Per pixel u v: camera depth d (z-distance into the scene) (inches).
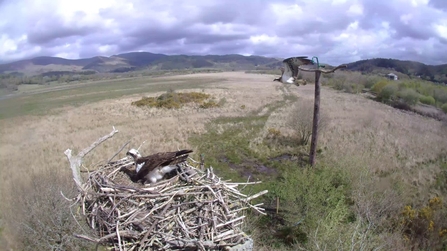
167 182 255.3
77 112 1294.3
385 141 1003.9
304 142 979.3
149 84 2497.5
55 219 430.9
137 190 231.6
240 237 215.0
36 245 420.5
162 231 206.5
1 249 419.2
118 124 1178.6
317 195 543.2
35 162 691.4
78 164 275.3
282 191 600.4
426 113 1568.7
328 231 436.5
